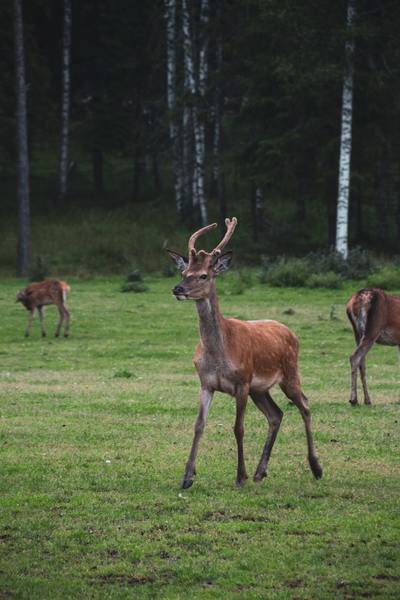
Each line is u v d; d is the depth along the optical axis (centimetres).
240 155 11481
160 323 6531
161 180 15350
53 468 2706
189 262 2447
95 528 2156
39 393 4088
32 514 2262
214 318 2430
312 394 4103
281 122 11056
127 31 13500
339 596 1780
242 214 12862
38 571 1903
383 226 11544
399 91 10438
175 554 1994
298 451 2966
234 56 11719
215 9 12281
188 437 3166
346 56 9194
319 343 5631
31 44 13612
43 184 14462
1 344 5919
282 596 1778
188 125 12131
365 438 3166
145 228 12025
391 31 9888
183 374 4722
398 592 1800
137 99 13650
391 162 11994
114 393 4088
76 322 6669
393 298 3984
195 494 2436
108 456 2869
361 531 2134
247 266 10381
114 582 1853
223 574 1888
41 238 11444
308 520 2211
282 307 7050
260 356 2536
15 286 8906
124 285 8294
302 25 9588
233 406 3816
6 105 13088
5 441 3073
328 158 10394
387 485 2542
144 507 2317
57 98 15450
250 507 2322
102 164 15350
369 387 4322
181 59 12950
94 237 11538
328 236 11275
